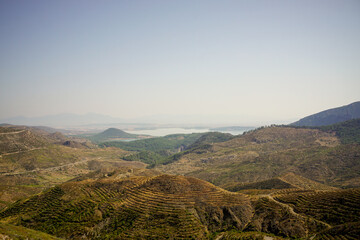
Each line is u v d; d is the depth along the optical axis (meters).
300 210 108.31
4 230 81.25
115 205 123.44
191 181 136.12
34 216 120.00
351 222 90.12
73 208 124.06
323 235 88.44
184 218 109.81
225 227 108.25
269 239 95.06
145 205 120.19
